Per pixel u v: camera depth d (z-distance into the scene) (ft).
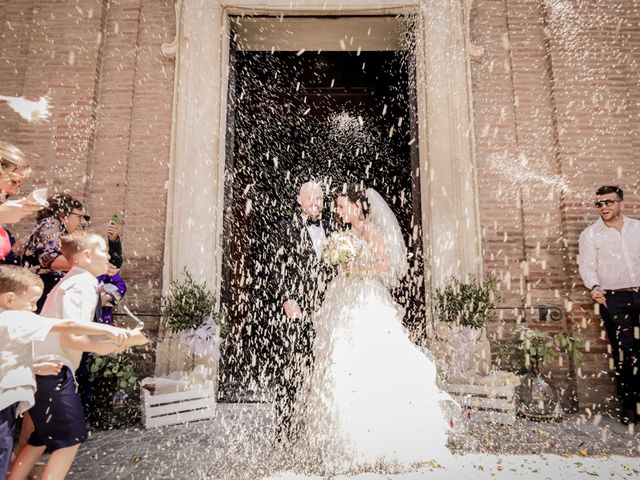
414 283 16.16
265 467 8.46
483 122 16.17
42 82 16.40
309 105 23.76
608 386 13.96
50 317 6.76
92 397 11.80
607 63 15.93
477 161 15.93
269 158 23.39
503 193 15.75
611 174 15.26
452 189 15.60
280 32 18.12
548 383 12.66
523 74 16.34
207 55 16.49
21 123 16.17
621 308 13.12
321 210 10.79
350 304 9.45
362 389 8.77
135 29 16.97
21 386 5.79
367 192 10.30
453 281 14.83
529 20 16.69
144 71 16.75
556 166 15.70
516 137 16.03
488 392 11.92
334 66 23.93
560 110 15.70
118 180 16.08
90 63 16.51
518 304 15.07
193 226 15.52
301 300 9.82
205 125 16.14
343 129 23.53
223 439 10.52
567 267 15.01
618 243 13.35
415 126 16.87
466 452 9.25
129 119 16.42
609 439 10.30
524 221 15.52
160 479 7.98
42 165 15.88
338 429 8.63
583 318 14.38
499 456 8.98
